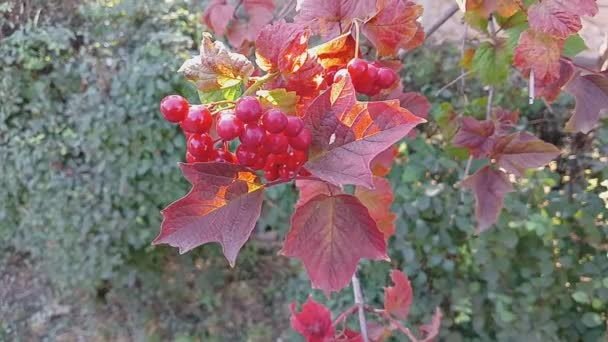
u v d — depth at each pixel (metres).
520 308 0.51
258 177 0.15
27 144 0.68
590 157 0.52
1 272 0.79
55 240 0.67
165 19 0.69
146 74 0.61
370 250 0.17
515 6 0.25
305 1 0.20
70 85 0.69
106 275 0.66
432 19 0.61
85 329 0.73
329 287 0.17
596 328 0.50
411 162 0.54
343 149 0.15
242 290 0.75
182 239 0.15
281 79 0.17
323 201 0.17
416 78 0.59
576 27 0.20
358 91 0.19
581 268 0.49
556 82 0.24
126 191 0.64
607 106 0.23
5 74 0.68
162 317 0.73
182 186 0.65
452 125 0.35
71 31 0.69
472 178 0.28
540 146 0.26
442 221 0.52
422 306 0.54
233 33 0.34
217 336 0.72
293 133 0.14
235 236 0.15
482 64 0.28
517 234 0.50
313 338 0.24
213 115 0.16
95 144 0.63
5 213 0.70
